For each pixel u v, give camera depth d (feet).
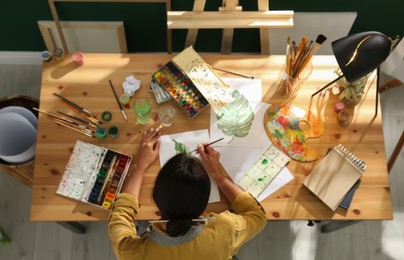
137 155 4.84
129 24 7.06
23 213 7.09
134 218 4.64
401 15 7.12
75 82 5.23
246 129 5.10
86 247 6.93
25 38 7.41
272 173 4.92
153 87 5.20
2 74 8.02
